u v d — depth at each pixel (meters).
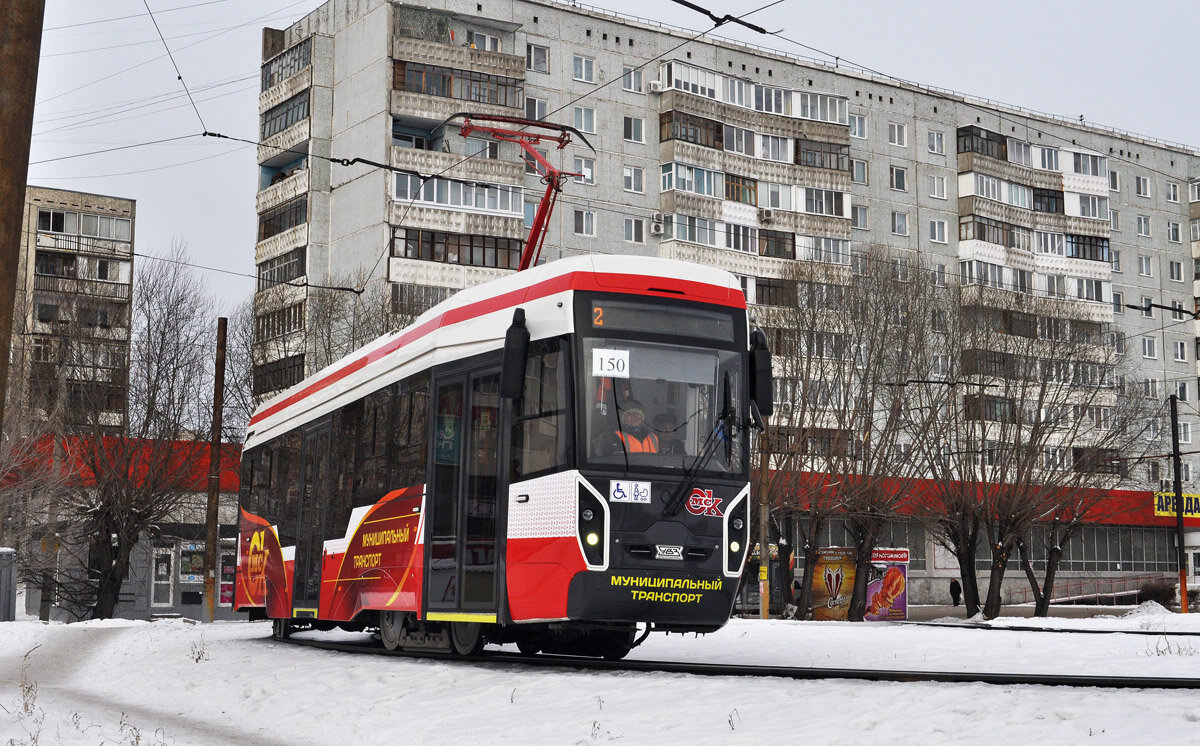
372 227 58.81
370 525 17.72
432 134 61.38
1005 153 76.44
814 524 45.47
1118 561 71.25
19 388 45.03
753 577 46.66
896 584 47.50
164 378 46.50
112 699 15.92
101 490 44.22
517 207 60.09
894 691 10.28
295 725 12.27
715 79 66.81
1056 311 50.84
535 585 13.70
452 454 15.50
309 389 21.83
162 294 47.78
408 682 13.55
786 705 10.11
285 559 21.84
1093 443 51.69
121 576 44.78
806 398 45.38
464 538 14.99
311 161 62.03
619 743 9.37
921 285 49.38
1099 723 8.45
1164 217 85.38
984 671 14.04
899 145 73.62
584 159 63.44
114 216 83.19
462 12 61.38
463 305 16.03
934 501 47.00
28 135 9.23
